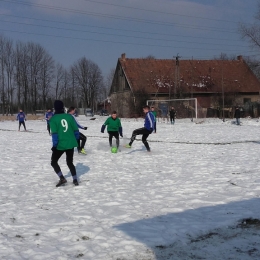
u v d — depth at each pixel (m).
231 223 5.53
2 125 43.50
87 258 4.46
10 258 4.50
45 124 44.88
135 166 11.40
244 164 11.12
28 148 17.36
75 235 5.22
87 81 91.81
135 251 4.61
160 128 31.42
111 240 4.98
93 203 6.93
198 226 5.42
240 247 4.67
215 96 53.31
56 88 86.44
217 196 7.16
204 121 40.91
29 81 78.31
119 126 15.94
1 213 6.39
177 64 53.88
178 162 12.02
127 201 6.96
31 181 9.30
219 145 17.16
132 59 61.56
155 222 5.67
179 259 4.36
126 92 59.28
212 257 4.40
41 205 6.91
